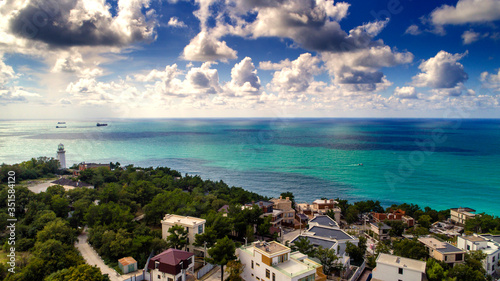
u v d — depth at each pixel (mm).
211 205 114438
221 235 77500
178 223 78125
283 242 93625
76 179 148250
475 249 79688
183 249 77312
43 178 154125
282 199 124188
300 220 113438
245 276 64875
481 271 69875
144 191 118750
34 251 65625
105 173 155750
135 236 78062
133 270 67938
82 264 62625
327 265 68812
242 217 89438
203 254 75500
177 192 122438
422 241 84438
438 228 120938
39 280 59844
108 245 73250
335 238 82188
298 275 53750
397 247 83000
